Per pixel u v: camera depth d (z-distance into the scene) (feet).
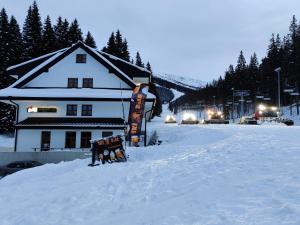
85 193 28.35
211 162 34.65
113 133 95.40
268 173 26.58
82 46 105.60
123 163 43.70
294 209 17.52
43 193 30.35
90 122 96.53
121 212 22.18
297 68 234.99
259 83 328.08
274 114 183.52
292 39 279.90
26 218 23.04
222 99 396.78
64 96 95.86
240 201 20.29
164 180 29.53
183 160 38.86
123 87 105.19
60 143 94.99
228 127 99.55
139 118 68.39
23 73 117.80
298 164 28.81
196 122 169.07
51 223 21.52
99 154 50.14
